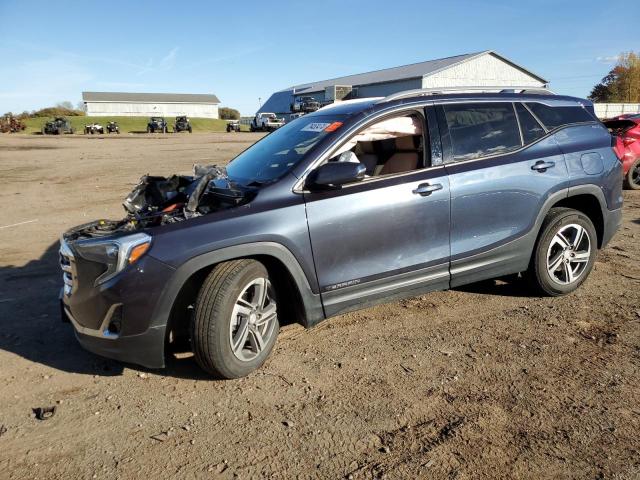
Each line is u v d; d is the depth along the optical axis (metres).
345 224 3.80
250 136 46.97
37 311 4.93
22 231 8.47
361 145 4.62
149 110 106.69
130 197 4.36
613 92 85.19
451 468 2.72
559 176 4.72
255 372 3.74
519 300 4.98
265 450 2.90
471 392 3.43
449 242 4.25
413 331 4.37
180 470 2.75
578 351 3.96
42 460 2.84
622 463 2.73
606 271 5.77
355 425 3.11
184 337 3.93
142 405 3.36
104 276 3.35
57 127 54.44
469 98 4.57
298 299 3.77
